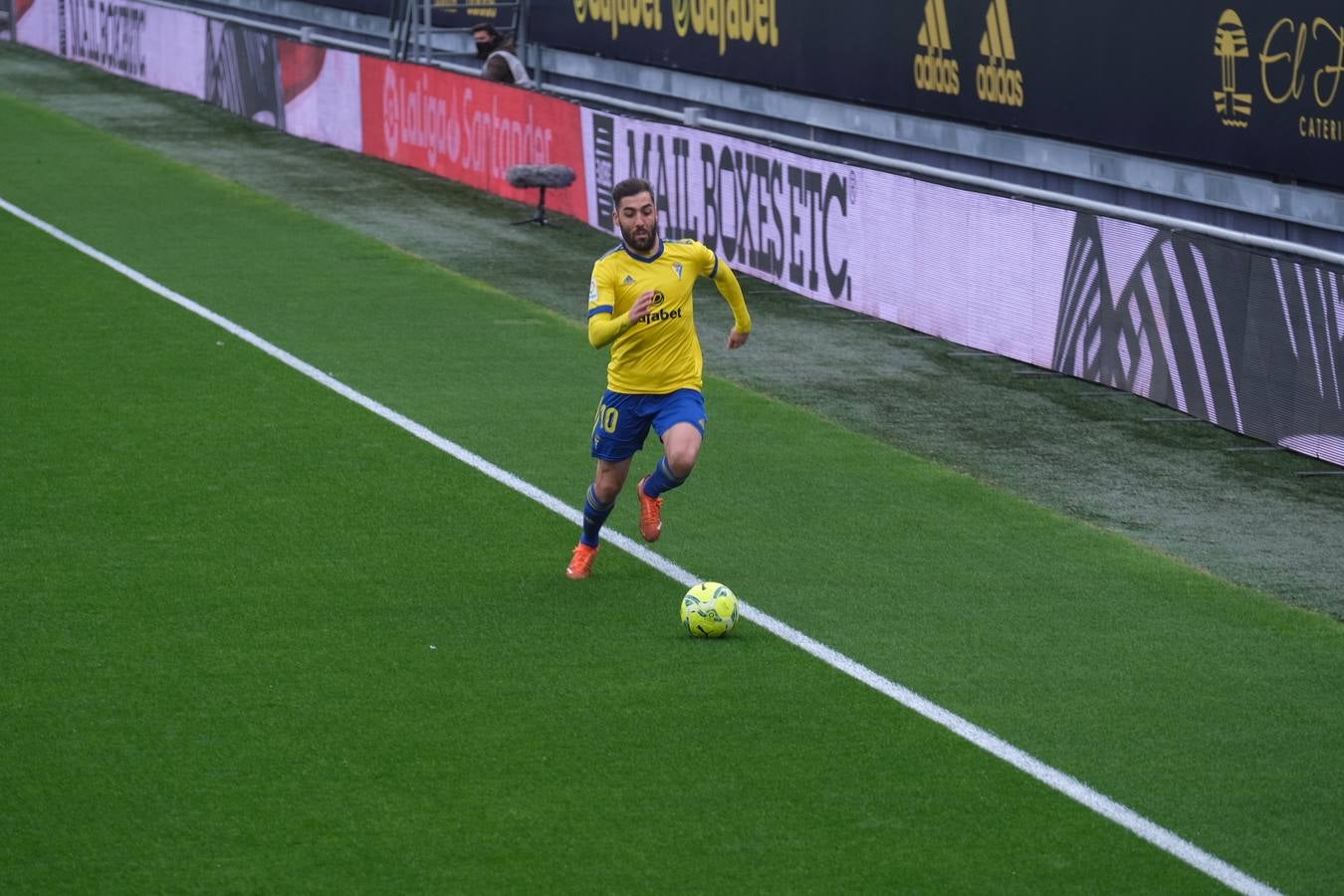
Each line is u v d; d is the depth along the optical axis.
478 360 19.12
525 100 28.27
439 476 14.92
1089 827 8.74
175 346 19.44
